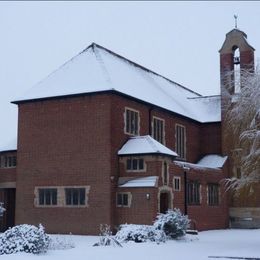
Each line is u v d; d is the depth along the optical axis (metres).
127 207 32.41
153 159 32.56
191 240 28.41
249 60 46.31
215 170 42.28
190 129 45.38
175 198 34.69
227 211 43.53
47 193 34.78
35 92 36.38
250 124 24.31
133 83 38.62
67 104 34.91
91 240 28.86
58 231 33.88
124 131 34.62
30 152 35.84
